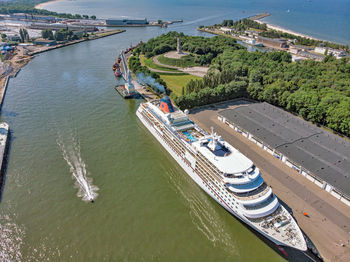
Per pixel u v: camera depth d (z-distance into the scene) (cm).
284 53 18662
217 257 5491
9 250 5503
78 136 9669
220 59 18750
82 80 15688
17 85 14638
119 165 8206
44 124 10450
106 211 6519
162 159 8606
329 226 6128
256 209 5741
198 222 6322
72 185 7300
